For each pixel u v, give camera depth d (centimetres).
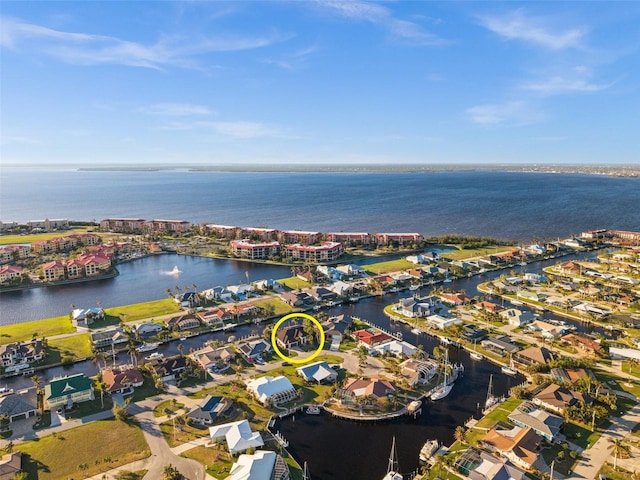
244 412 9588
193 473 7644
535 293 17762
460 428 8731
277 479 7394
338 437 8900
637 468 7681
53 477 7525
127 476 7550
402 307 16075
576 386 10275
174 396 10262
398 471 7888
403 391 10500
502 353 12525
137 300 18375
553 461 7900
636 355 11931
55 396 9656
